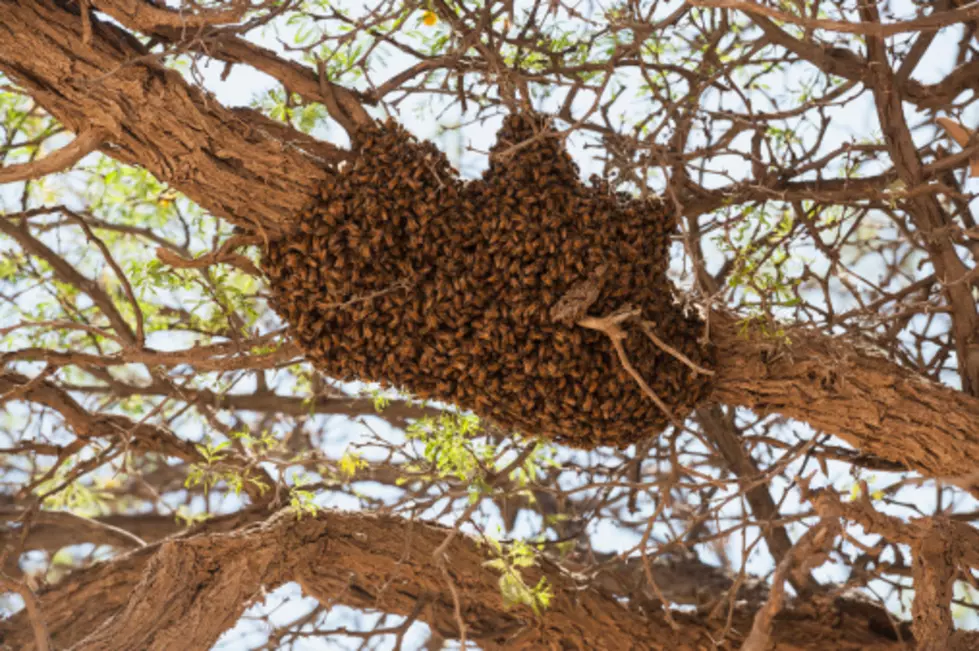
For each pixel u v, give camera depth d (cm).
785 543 1188
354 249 738
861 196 931
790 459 852
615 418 746
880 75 886
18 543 1102
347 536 1028
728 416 1170
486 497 917
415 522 1048
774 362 831
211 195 757
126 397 1305
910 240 939
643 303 746
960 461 844
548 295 717
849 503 788
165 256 773
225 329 962
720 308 823
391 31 778
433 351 737
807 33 874
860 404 841
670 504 890
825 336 857
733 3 633
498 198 732
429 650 1290
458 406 774
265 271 762
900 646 1039
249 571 940
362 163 739
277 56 778
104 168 1021
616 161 832
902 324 1009
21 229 1176
